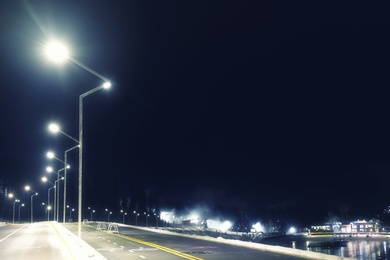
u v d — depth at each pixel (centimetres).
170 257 2453
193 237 4338
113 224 6462
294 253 2550
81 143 2873
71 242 2981
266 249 2877
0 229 6538
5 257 2625
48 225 7869
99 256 2225
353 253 11506
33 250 3042
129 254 2656
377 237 14938
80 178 2794
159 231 5538
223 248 3014
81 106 2892
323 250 12988
